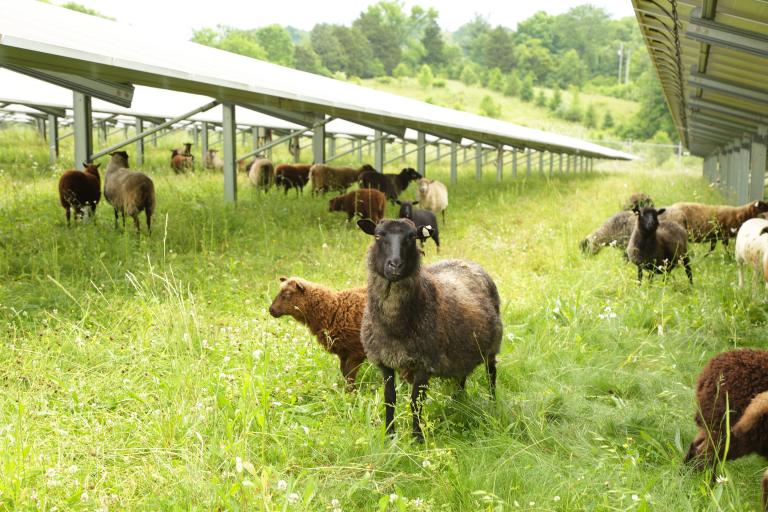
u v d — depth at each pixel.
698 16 7.04
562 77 137.38
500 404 4.94
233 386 4.82
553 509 3.58
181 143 35.81
